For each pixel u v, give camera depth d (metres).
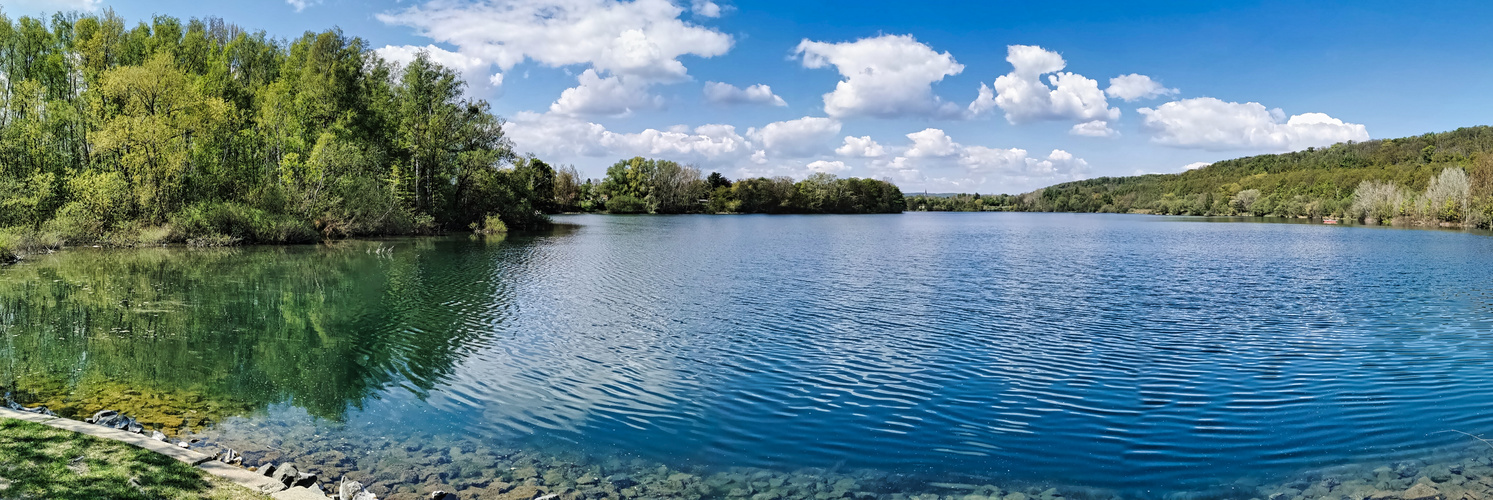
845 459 10.04
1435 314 21.52
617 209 144.38
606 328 19.12
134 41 49.78
